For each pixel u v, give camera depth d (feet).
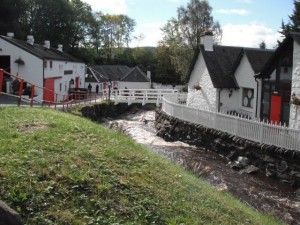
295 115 63.82
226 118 68.74
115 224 20.71
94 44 278.05
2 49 122.31
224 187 49.49
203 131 74.18
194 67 100.89
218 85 89.04
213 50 97.55
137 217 21.98
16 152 26.40
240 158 61.62
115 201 22.94
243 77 87.56
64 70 149.79
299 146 53.06
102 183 24.21
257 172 57.41
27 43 140.05
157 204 24.11
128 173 27.25
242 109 88.99
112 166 27.71
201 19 193.77
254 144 60.08
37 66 122.42
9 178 22.08
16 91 112.06
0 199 20.17
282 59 71.20
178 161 61.62
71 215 20.48
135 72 197.67
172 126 85.92
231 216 28.25
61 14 227.81
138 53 295.48
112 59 290.97
